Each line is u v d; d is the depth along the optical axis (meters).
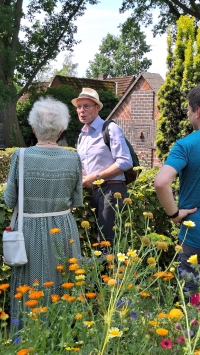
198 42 6.40
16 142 23.50
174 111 6.59
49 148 3.02
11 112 23.59
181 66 6.54
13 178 2.97
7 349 2.18
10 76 22.30
